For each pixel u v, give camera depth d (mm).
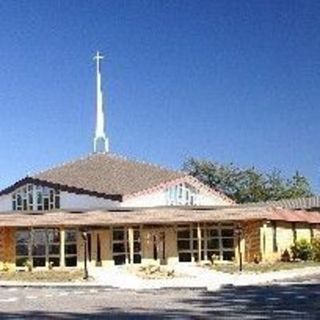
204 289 27984
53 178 48625
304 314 18688
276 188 92312
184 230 44125
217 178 93375
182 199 49656
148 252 43594
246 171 93438
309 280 30328
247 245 43562
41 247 42688
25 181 48719
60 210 42531
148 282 31328
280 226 45562
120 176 49344
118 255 43125
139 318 18891
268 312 19375
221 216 43000
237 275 34219
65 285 30875
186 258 43938
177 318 18672
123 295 26391
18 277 36125
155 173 50562
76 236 42875
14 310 21844
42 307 22531
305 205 56844
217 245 44094
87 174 49938
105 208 43062
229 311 19922
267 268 38219
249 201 92438
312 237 47875
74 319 19188
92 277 34625
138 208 43062
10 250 42344
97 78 60000
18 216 42219
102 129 58594
